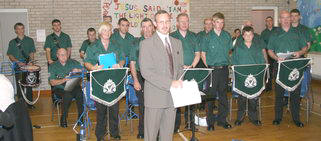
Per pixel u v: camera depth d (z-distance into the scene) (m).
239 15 8.42
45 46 6.43
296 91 4.48
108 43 3.84
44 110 5.93
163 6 7.84
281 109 4.64
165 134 2.97
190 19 8.08
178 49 2.90
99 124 3.83
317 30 7.72
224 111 4.48
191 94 2.82
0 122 2.24
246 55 4.41
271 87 7.20
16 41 6.25
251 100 4.61
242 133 4.30
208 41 4.21
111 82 3.59
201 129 4.50
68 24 7.50
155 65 2.77
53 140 4.18
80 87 4.82
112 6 7.59
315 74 8.04
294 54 4.32
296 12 4.70
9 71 6.10
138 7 7.70
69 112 5.77
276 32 4.61
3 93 2.32
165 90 2.77
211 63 4.23
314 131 4.36
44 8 7.36
